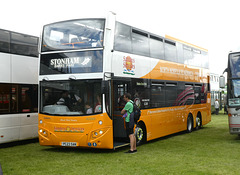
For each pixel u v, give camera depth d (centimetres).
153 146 1105
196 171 725
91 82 921
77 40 955
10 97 1115
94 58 926
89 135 913
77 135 925
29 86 1195
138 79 1091
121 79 990
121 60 997
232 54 1238
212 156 911
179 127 1403
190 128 1543
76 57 947
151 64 1184
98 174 703
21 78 1162
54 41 987
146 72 1147
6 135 1093
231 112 1200
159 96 1230
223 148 1052
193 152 978
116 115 1044
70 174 706
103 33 929
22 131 1155
